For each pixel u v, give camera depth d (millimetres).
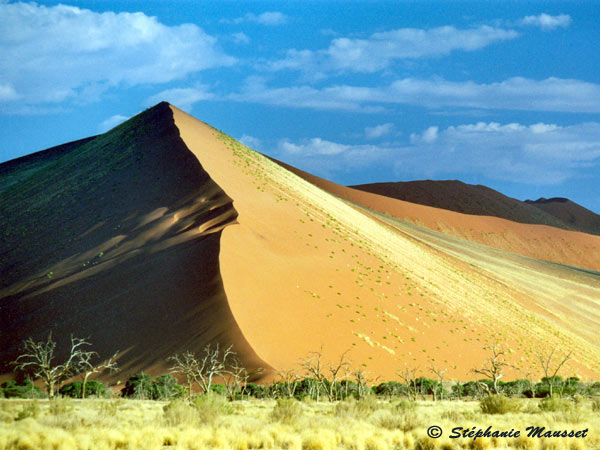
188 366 40094
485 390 44594
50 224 91688
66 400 22859
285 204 87438
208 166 92875
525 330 80562
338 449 15836
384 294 68250
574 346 84125
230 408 23906
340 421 19531
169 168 95875
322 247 75438
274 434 17031
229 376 43844
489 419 20766
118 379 45875
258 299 55781
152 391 39531
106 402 30031
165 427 18328
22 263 79812
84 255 74625
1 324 61375
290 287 60531
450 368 56781
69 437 15500
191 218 75562
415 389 43406
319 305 59188
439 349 60188
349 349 52938
